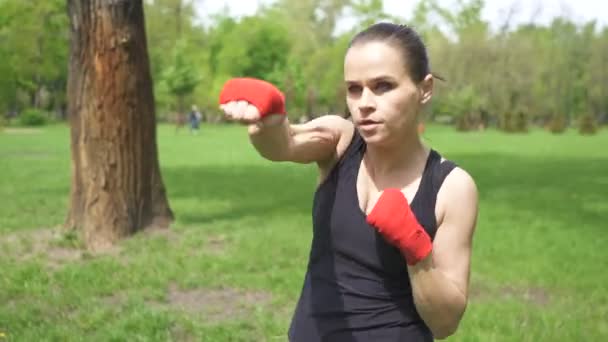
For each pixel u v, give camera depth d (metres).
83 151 7.89
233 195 12.42
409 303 1.99
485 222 9.62
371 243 1.97
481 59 55.66
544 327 5.06
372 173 2.04
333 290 2.04
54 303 5.57
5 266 6.72
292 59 60.59
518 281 6.52
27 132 38.59
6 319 5.09
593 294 6.05
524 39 57.53
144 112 8.11
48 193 12.52
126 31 7.73
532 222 9.68
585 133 45.31
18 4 40.50
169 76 49.78
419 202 1.94
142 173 8.19
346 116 2.21
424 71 1.91
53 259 7.21
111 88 7.81
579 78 63.56
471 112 55.78
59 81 54.06
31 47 42.44
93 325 5.05
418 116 1.95
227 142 30.97
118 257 7.26
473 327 4.99
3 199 11.63
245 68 59.53
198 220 9.49
